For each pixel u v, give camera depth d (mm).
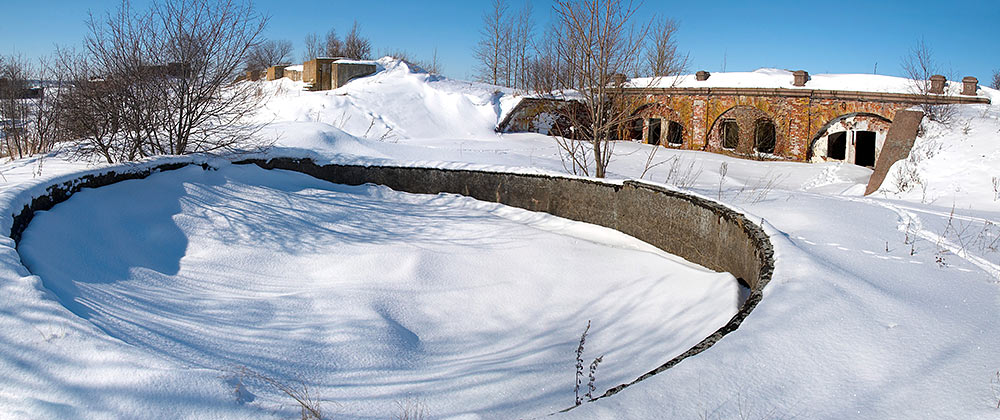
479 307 7879
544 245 10094
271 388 4820
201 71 13273
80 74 12680
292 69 37281
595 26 13242
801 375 3971
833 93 22703
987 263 6367
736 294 7094
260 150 14484
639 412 3586
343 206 12484
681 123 27031
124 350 4727
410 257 9344
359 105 28812
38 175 11820
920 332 4523
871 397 3693
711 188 14773
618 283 8492
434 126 28453
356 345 6281
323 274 8898
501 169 13562
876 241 7379
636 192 10852
